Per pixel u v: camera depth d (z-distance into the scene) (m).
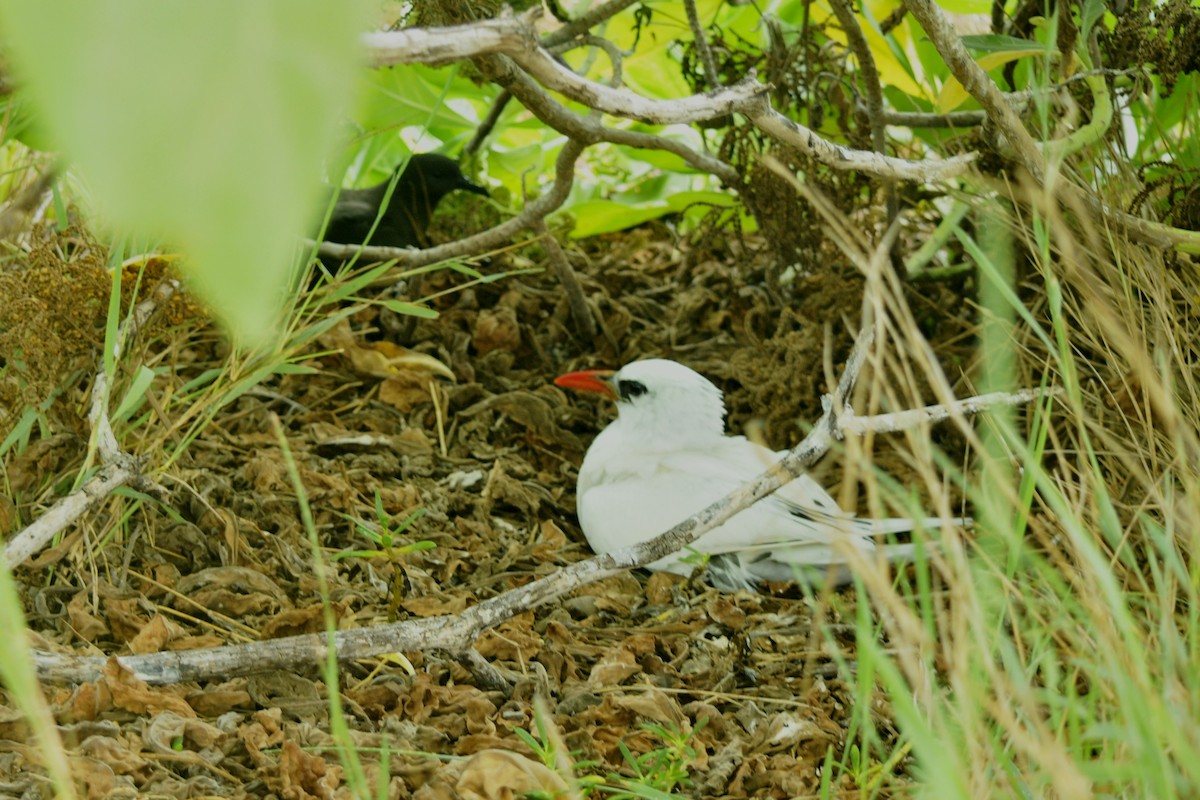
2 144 5.53
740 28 10.14
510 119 10.98
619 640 5.84
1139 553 5.50
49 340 5.59
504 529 7.45
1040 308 7.00
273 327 5.99
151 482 5.33
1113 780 3.43
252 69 0.64
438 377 9.09
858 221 8.06
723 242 10.17
